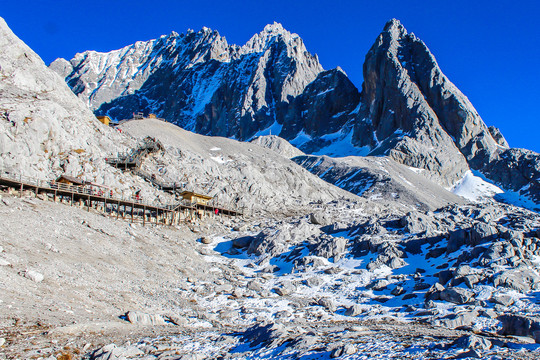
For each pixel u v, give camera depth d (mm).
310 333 20453
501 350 15641
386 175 172000
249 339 20312
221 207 73375
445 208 66812
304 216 75875
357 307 31156
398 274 40688
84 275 31594
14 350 16906
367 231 53312
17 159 51562
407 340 17797
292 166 119938
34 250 32312
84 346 18453
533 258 36844
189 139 123688
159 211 62688
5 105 58031
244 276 44656
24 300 23297
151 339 20797
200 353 17625
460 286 33312
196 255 51500
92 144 68125
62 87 78625
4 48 73438
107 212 55312
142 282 35594
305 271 44625
